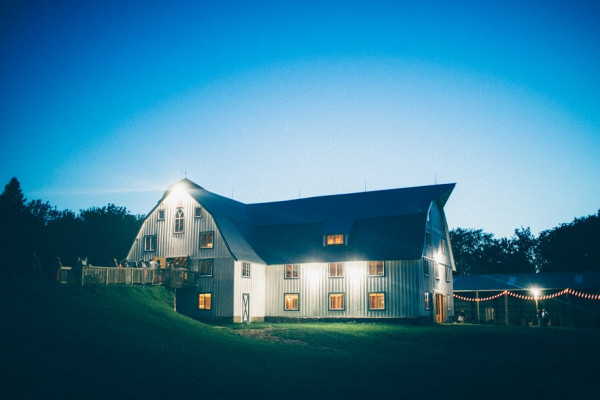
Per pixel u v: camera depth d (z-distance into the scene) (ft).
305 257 147.64
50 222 230.89
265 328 115.34
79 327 75.41
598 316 157.89
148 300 110.01
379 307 134.51
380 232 144.36
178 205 153.79
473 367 77.92
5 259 108.06
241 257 141.79
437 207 160.04
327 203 167.12
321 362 77.87
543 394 59.52
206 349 78.74
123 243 234.79
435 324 135.03
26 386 51.72
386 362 80.43
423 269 136.98
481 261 271.90
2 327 67.67
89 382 55.31
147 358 67.51
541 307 167.94
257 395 55.88
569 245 241.96
